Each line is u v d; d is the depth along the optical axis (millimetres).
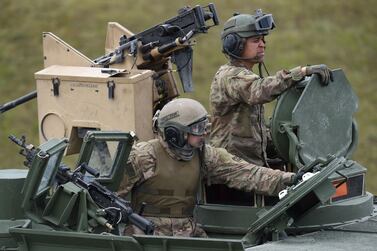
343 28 56812
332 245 20156
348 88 22672
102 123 24016
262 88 22203
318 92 22062
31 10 55781
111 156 21359
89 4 55406
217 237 22562
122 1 55312
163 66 25547
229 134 23312
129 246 19297
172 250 19016
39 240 19984
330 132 22297
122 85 23719
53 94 24453
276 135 22125
